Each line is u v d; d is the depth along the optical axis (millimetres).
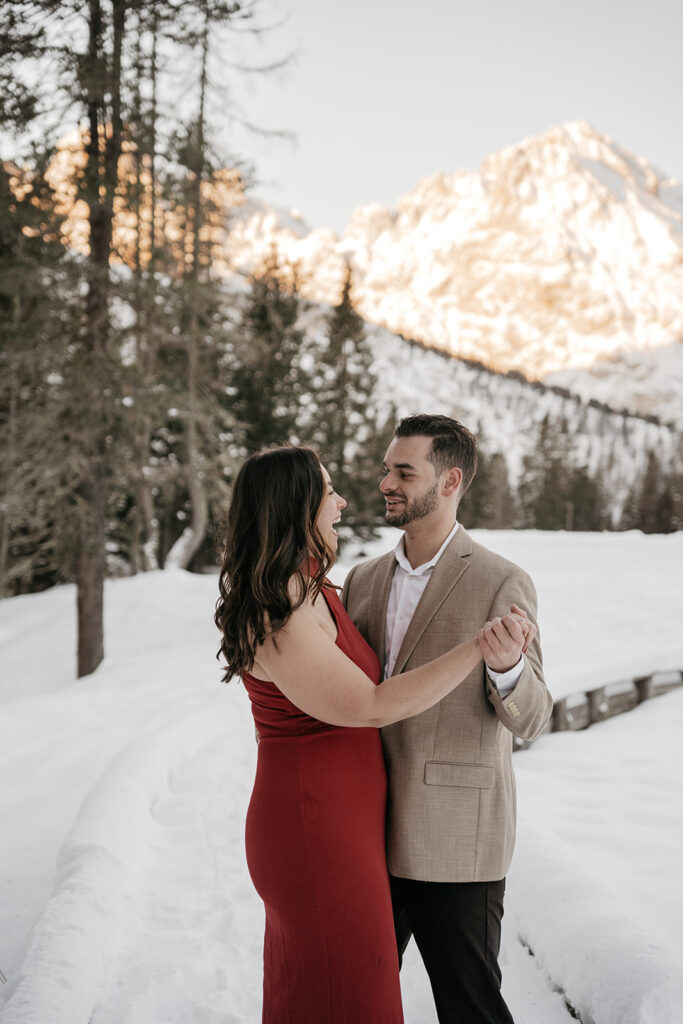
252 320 22203
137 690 7074
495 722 1786
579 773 4578
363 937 1583
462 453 1885
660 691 6582
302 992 1609
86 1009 2055
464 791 1745
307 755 1643
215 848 3295
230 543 1660
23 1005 1937
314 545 1614
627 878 2994
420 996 2346
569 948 2168
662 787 4234
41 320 9203
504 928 2521
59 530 10445
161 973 2342
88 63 6109
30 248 8453
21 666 11328
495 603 1783
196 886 2955
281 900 1635
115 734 5488
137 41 6590
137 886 2875
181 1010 2223
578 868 2584
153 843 3338
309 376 24484
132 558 18219
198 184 10547
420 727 1769
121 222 9453
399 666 1851
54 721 5746
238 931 2641
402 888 1799
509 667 1569
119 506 18266
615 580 14750
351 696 1518
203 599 13117
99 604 10078
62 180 8250
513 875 2637
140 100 7879
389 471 1908
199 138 9664
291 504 1609
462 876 1726
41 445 9820
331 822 1612
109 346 9516
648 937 2100
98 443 9914
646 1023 1848
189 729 4762
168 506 22578
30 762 4859
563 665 6098
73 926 2355
